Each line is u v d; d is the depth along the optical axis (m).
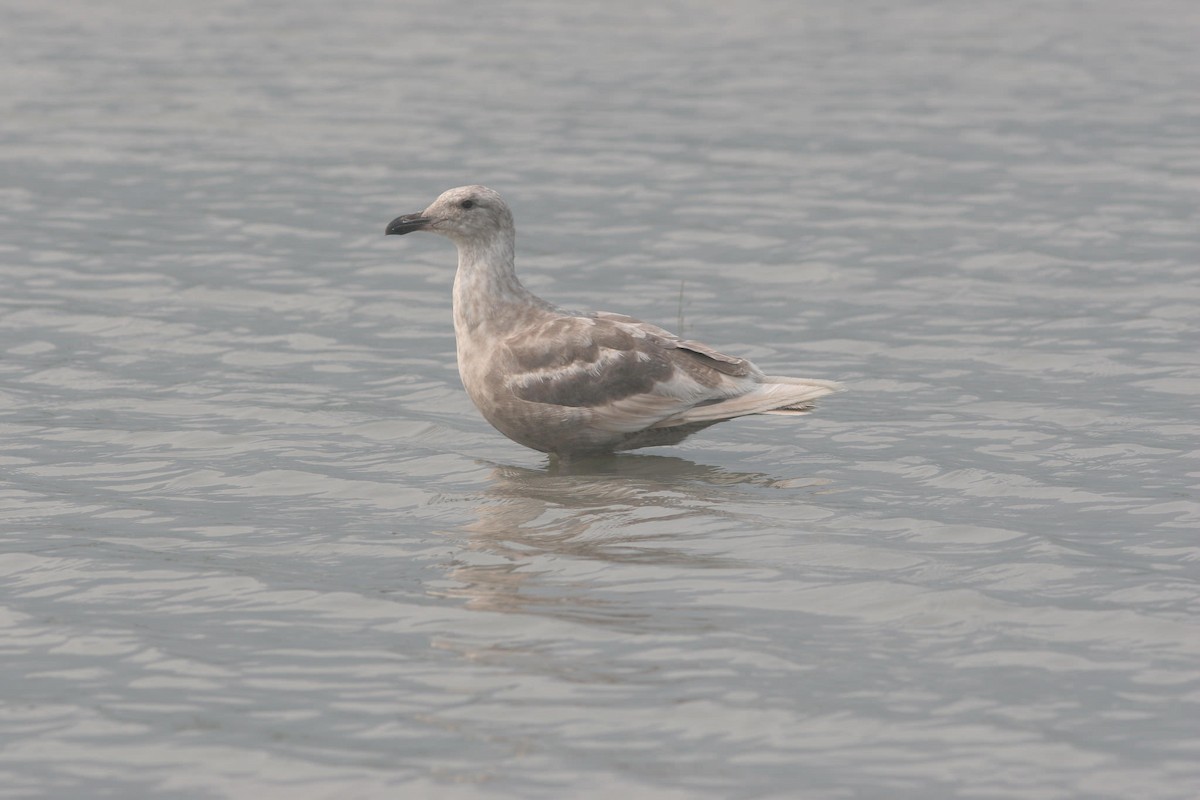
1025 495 13.95
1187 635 10.96
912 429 16.09
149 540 12.87
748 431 16.09
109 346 18.95
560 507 13.62
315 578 12.02
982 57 39.00
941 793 8.94
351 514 13.56
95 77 35.44
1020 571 12.08
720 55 38.97
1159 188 27.20
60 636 11.00
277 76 35.88
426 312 20.66
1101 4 46.19
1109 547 12.67
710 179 28.06
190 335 19.39
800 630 11.05
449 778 9.08
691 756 9.31
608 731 9.61
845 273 22.59
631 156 29.55
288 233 24.45
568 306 21.17
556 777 9.09
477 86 35.25
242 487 14.26
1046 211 25.77
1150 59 38.72
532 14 43.75
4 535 12.94
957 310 20.83
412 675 10.37
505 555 12.48
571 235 24.75
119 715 9.85
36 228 24.47
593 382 14.46
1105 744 9.49
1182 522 13.23
